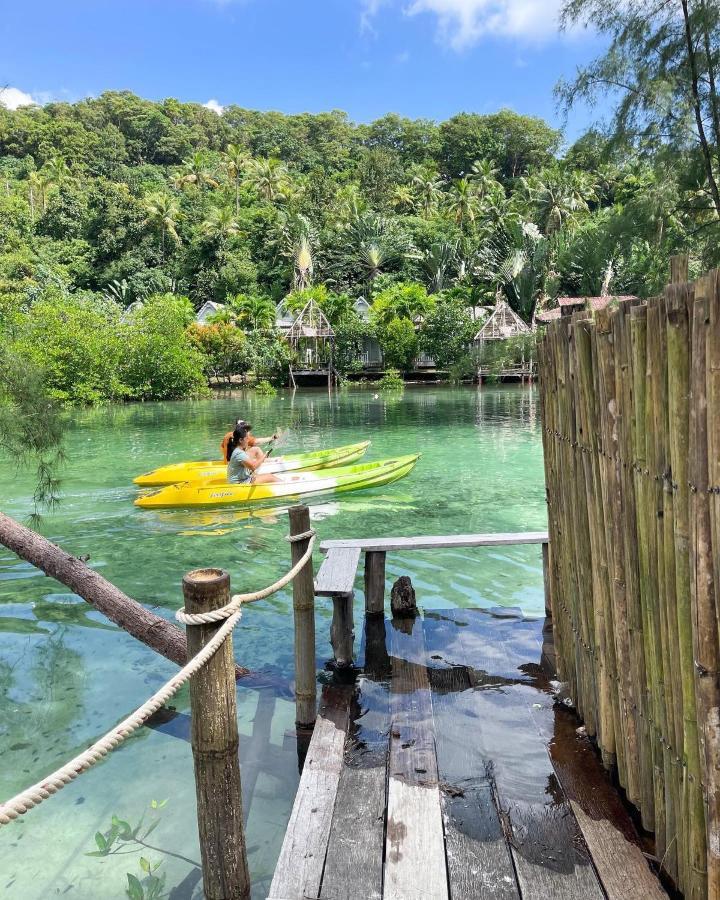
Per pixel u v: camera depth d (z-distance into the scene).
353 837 2.31
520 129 72.50
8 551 6.52
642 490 2.03
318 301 44.44
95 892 2.35
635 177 10.17
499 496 8.98
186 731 3.39
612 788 2.58
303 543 3.26
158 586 5.53
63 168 66.50
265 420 20.50
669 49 8.37
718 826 1.66
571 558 3.00
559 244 17.31
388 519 7.74
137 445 15.12
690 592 1.72
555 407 3.16
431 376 40.38
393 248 52.66
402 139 82.12
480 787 2.61
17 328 27.14
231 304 46.69
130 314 32.34
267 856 2.49
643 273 10.05
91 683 3.86
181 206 61.06
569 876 2.12
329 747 2.91
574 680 3.18
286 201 62.06
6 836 2.63
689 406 1.70
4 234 50.25
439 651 3.95
